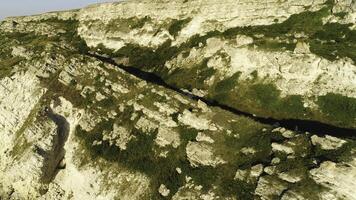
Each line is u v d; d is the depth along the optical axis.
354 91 52.28
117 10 88.62
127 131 54.41
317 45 57.53
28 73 67.25
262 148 44.66
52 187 55.69
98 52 83.81
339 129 49.28
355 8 60.88
